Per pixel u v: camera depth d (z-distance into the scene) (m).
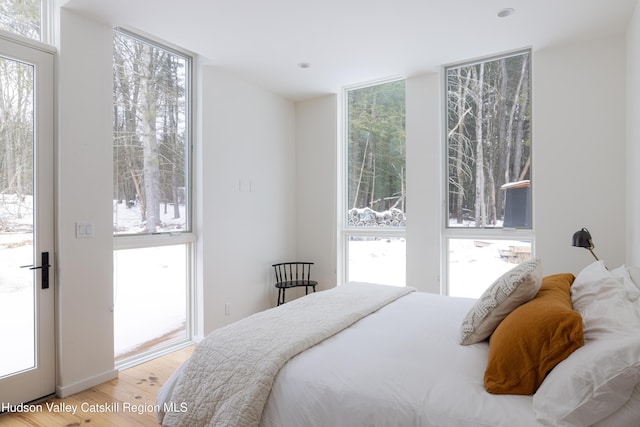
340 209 4.43
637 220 2.50
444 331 1.90
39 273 2.43
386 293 2.62
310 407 1.39
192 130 3.55
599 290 1.64
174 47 3.36
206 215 3.54
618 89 2.94
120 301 3.04
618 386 1.06
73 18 2.57
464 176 3.69
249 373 1.53
